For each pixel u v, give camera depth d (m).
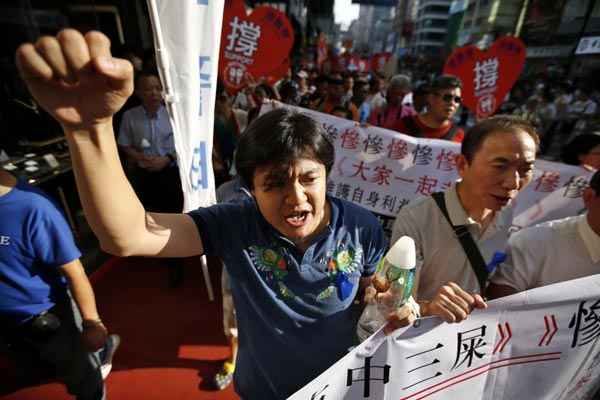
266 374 1.04
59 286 1.36
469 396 1.08
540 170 2.43
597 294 1.00
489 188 1.10
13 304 1.25
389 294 0.85
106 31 4.06
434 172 2.47
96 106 0.58
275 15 3.09
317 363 1.01
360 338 0.97
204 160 1.64
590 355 1.15
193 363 2.21
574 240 1.20
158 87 2.69
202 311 2.65
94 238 3.27
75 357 1.45
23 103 3.04
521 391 1.14
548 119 8.09
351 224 0.96
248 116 4.02
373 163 2.52
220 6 1.47
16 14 2.92
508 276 1.29
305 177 0.78
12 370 2.10
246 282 0.94
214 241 0.93
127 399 1.98
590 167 2.35
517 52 3.38
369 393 0.92
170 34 1.37
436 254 1.26
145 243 0.79
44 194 1.20
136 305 2.69
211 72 1.54
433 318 0.90
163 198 2.88
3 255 1.15
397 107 4.66
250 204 0.98
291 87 5.71
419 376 0.97
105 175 0.65
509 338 1.01
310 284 0.91
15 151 3.01
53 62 0.51
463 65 3.56
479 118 3.67
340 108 3.84
